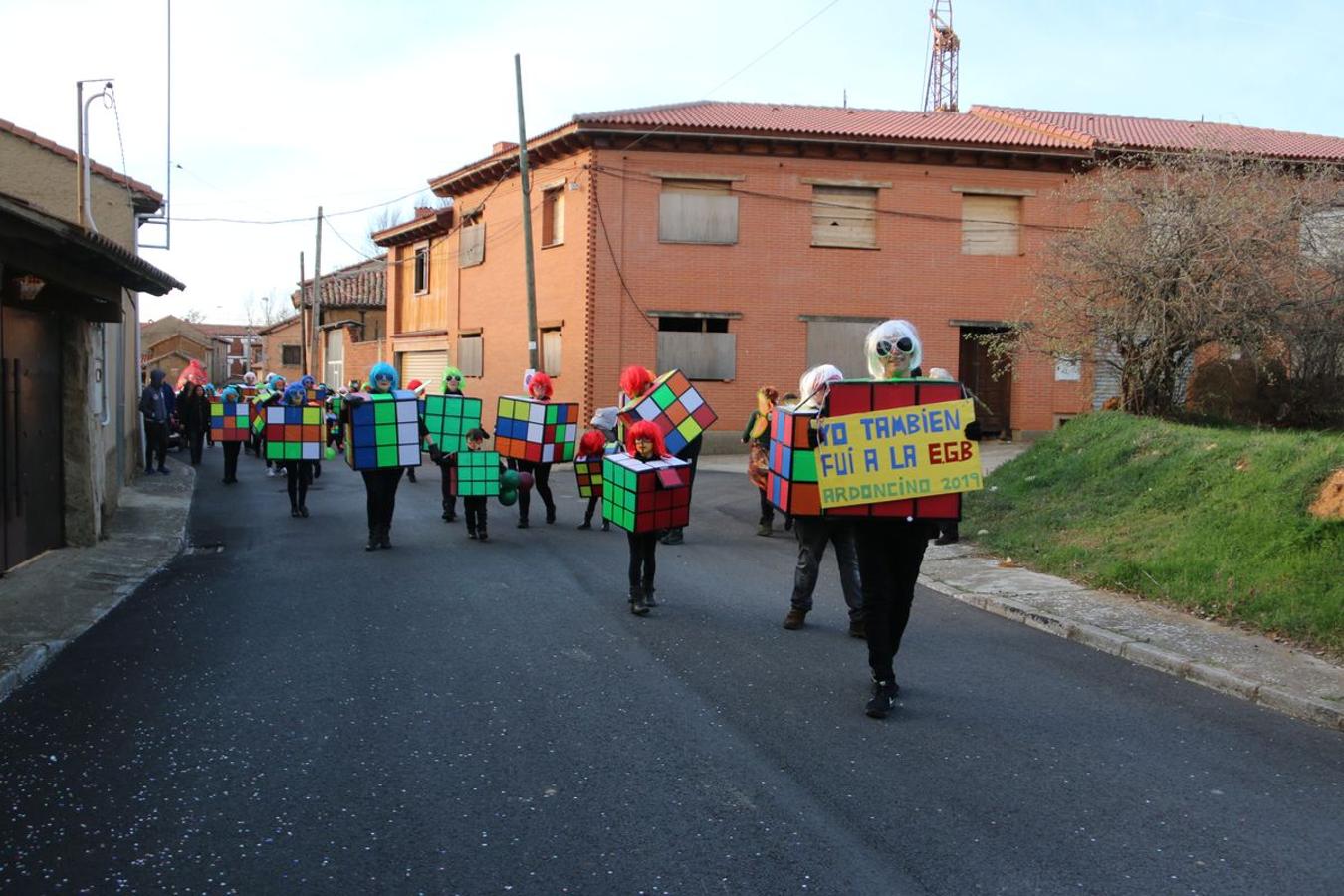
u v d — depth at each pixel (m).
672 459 8.19
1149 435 12.21
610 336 24.94
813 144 24.81
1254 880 3.82
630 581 8.09
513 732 5.38
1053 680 6.45
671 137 24.66
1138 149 24.91
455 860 3.95
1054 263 17.55
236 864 3.91
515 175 28.50
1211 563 8.53
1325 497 8.57
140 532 12.22
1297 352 15.66
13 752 5.07
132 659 6.73
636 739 5.29
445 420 12.94
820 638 7.43
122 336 17.86
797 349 25.36
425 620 7.83
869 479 5.55
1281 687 6.03
